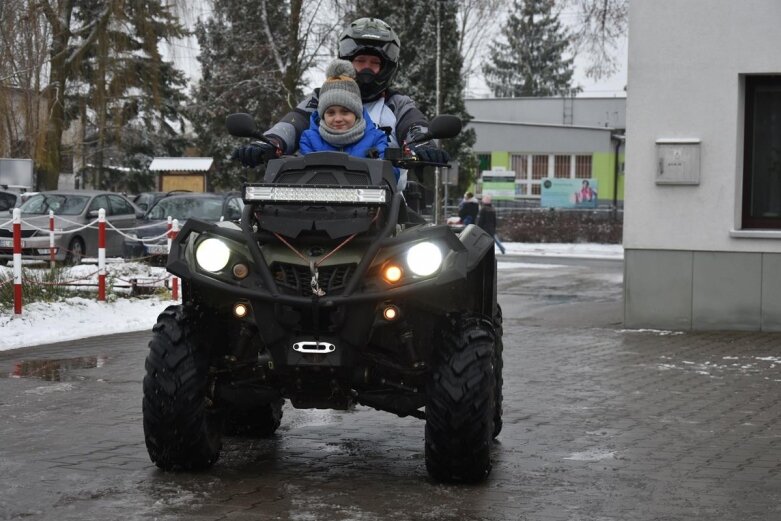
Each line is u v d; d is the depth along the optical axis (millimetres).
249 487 6246
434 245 6098
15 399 9156
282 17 40812
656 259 14852
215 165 55812
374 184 6312
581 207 58500
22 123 37938
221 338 6676
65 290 16203
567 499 6090
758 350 12906
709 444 7711
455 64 48406
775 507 5961
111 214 25672
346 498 6023
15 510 5672
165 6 37844
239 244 6211
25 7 36625
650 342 13633
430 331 6551
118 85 38250
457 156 52906
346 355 5980
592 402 9438
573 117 72438
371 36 7195
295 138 7109
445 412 6160
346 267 6074
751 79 14656
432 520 5598
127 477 6414
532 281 24156
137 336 13719
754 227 14797
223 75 45531
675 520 5680
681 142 14562
